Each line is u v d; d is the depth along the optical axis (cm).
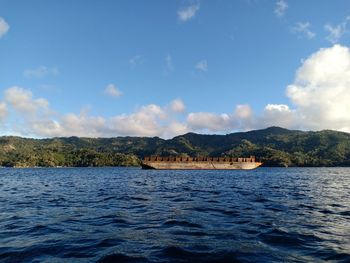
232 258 1448
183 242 1736
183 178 10138
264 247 1636
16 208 3131
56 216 2634
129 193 4797
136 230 2061
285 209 3023
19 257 1488
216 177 10881
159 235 1912
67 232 2009
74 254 1526
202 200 3797
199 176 11719
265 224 2247
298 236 1878
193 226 2183
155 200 3803
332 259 1445
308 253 1538
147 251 1559
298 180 9212
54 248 1630
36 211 2920
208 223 2292
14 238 1855
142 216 2611
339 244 1706
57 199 3959
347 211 2923
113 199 3934
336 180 9425
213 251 1559
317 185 6912
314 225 2219
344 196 4375
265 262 1395
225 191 5147
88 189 5691
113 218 2517
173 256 1478
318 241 1767
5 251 1585
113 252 1543
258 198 4041
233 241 1758
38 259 1456
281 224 2253
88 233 1978
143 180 8969
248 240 1781
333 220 2430
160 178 10206
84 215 2680
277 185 6806
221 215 2652
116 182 8050
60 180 9444
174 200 3803
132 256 1477
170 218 2503
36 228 2138
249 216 2600
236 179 9544
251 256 1480
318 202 3616
